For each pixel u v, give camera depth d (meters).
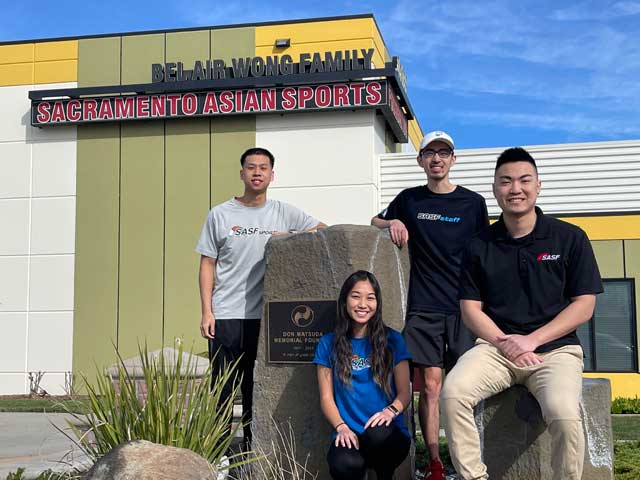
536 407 4.87
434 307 5.83
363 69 17.16
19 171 19.00
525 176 4.82
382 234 5.74
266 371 5.75
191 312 17.94
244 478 5.70
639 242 16.58
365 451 4.93
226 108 17.81
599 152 16.94
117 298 18.25
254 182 6.15
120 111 18.38
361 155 17.38
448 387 4.63
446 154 5.98
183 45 18.69
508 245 4.91
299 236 5.75
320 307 5.63
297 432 5.64
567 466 4.41
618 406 13.83
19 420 13.02
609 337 16.50
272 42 18.34
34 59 19.25
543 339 4.70
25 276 18.70
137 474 4.34
